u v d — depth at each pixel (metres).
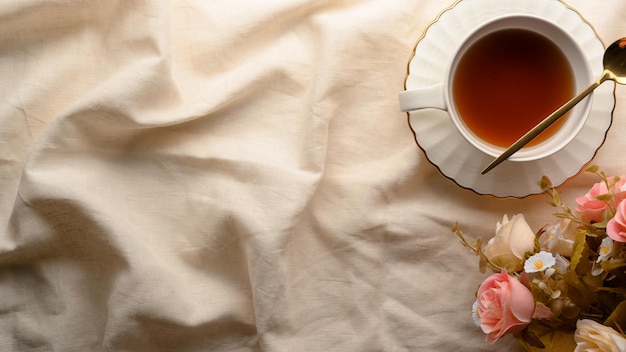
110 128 0.78
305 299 0.79
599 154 0.77
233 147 0.78
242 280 0.79
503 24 0.72
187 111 0.77
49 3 0.76
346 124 0.79
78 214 0.77
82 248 0.79
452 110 0.72
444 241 0.79
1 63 0.78
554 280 0.71
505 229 0.72
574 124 0.72
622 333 0.68
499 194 0.75
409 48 0.78
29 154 0.76
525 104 0.74
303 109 0.79
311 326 0.79
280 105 0.79
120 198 0.79
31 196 0.76
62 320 0.79
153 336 0.79
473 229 0.78
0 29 0.77
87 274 0.79
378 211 0.78
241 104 0.79
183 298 0.78
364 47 0.78
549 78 0.73
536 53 0.73
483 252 0.76
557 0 0.75
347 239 0.78
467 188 0.75
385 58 0.78
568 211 0.72
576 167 0.75
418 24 0.79
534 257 0.70
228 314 0.79
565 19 0.75
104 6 0.77
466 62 0.73
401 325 0.79
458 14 0.75
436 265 0.79
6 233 0.78
